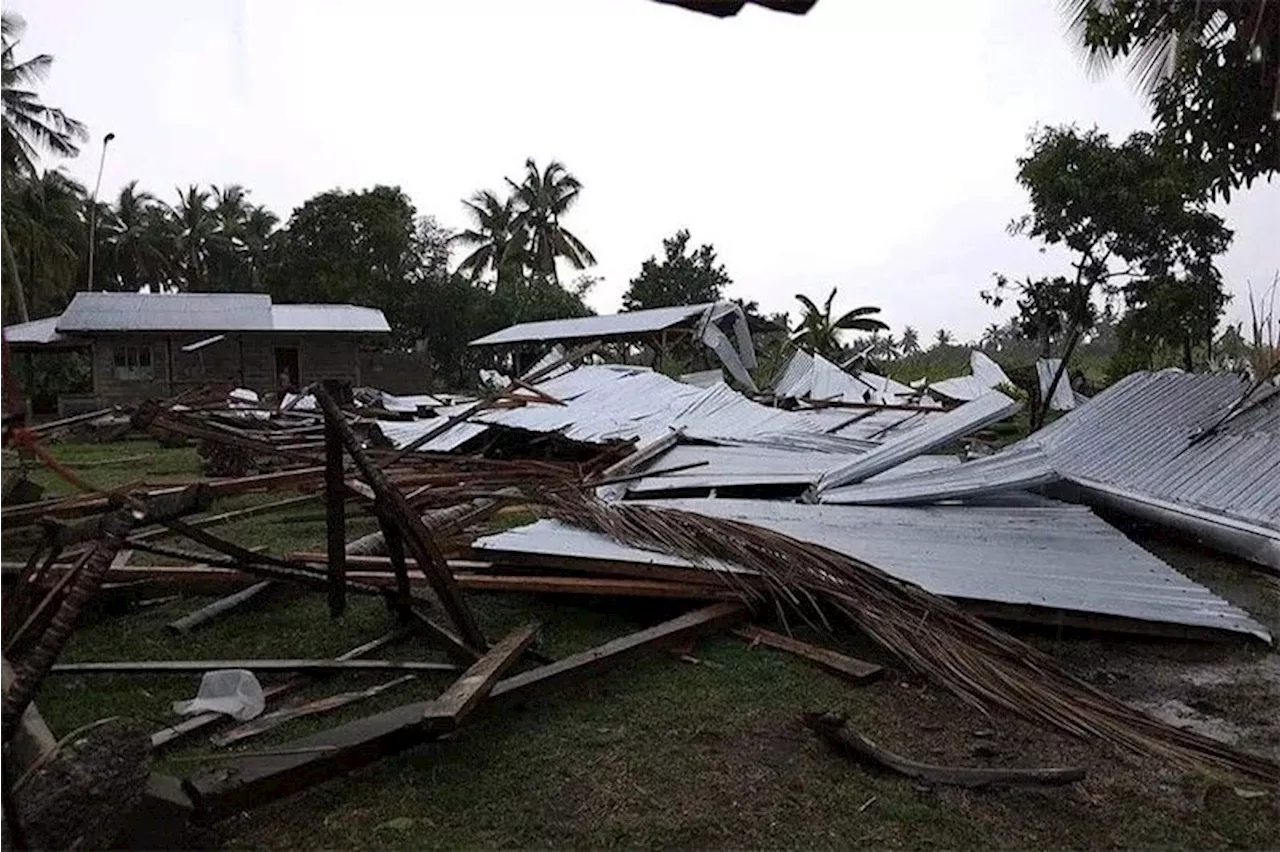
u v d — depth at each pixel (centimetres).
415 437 1152
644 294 3888
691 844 271
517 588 475
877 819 283
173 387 2211
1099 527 606
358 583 481
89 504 463
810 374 1839
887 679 396
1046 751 328
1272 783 303
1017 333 1727
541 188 3828
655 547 498
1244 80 626
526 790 300
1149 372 903
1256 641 423
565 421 1088
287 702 378
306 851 266
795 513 631
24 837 212
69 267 3083
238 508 817
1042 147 1344
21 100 2734
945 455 941
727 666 410
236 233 4281
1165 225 1292
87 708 367
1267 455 639
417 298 3366
